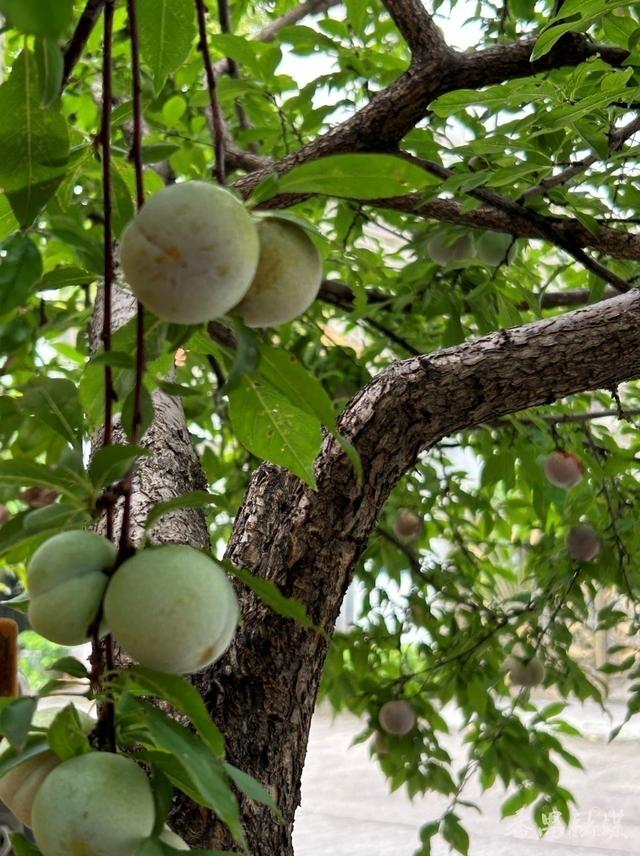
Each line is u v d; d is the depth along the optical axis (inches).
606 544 60.5
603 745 144.9
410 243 53.9
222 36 46.7
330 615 30.1
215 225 16.0
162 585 16.5
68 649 118.3
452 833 57.7
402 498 65.7
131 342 19.2
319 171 16.6
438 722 61.2
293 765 28.9
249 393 20.3
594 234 38.6
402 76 38.2
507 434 60.5
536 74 38.6
